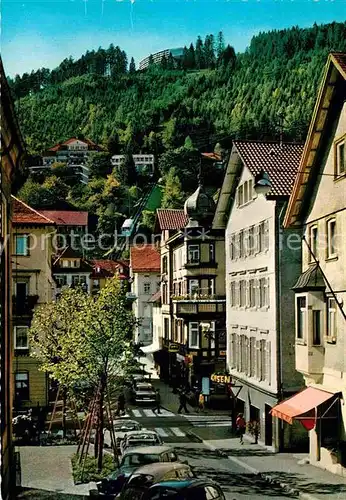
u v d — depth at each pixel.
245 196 36.00
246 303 35.69
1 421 17.50
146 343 68.88
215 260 49.41
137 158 61.50
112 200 64.06
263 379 32.09
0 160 16.88
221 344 47.81
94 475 22.70
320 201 26.42
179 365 52.91
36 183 58.88
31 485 21.42
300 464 26.39
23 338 38.66
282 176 31.59
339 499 20.02
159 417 39.59
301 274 27.83
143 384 45.16
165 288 61.12
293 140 36.75
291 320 30.28
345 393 23.67
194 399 44.25
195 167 64.38
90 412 25.61
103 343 24.27
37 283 39.72
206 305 47.84
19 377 38.25
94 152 56.03
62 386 30.94
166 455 18.97
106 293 24.88
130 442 22.59
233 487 22.11
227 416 40.16
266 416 31.25
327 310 25.27
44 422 35.56
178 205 65.38
